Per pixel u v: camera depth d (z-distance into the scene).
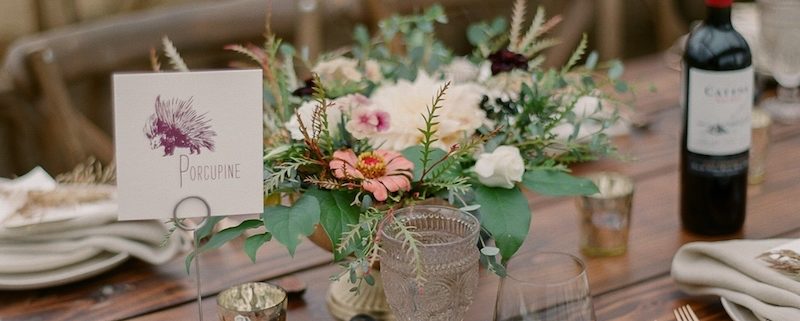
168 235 1.03
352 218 1.00
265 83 1.24
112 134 1.94
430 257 0.95
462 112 1.12
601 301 1.19
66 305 1.23
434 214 1.00
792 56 1.75
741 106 1.27
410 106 1.12
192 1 2.73
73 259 1.28
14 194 1.36
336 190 1.02
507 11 2.96
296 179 1.05
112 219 1.31
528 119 1.16
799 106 1.82
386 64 1.33
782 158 1.61
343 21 2.07
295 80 1.29
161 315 1.20
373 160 1.02
